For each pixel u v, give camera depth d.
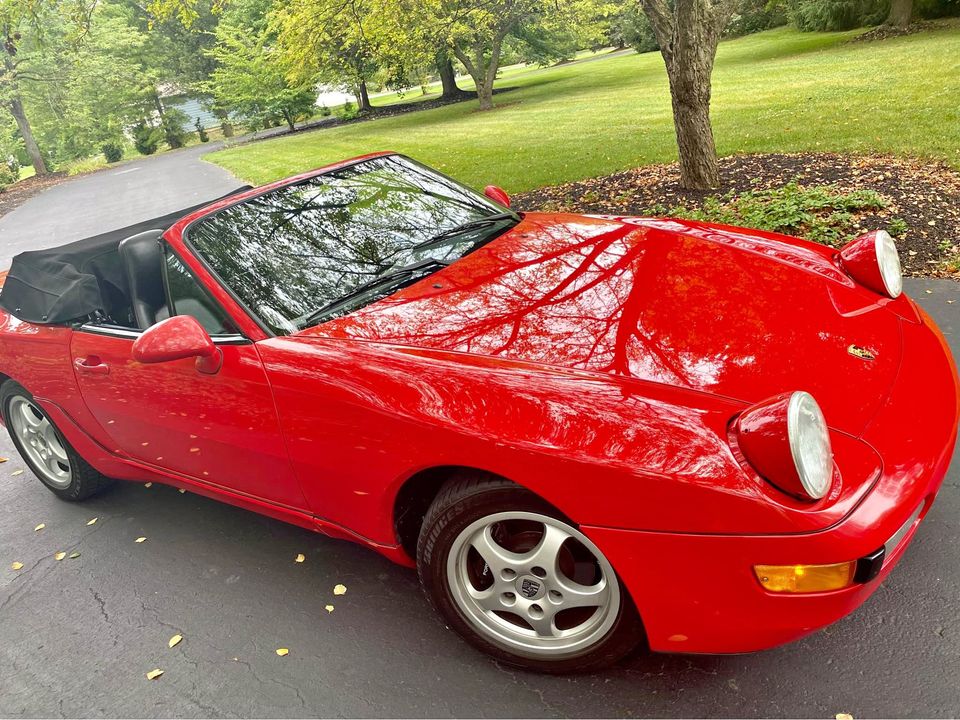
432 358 2.28
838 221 6.00
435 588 2.33
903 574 2.40
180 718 2.37
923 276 4.90
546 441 1.91
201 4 50.69
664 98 18.61
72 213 19.38
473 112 26.48
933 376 2.25
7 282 3.62
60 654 2.78
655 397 1.96
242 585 2.97
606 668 2.24
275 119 39.19
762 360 2.13
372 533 2.50
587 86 27.33
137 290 3.10
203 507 3.65
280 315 2.65
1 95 40.44
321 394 2.33
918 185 6.58
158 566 3.21
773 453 1.71
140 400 2.97
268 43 37.03
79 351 3.18
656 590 1.89
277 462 2.60
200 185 19.95
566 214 3.51
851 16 28.23
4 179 36.19
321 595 2.82
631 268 2.71
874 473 1.82
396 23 15.13
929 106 10.53
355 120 36.25
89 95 45.53
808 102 13.12
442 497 2.17
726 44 33.31
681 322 2.32
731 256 2.82
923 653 2.11
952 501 2.70
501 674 2.31
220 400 2.63
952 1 23.39
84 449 3.56
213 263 2.79
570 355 2.20
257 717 2.31
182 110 54.41
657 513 1.80
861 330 2.35
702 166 7.96
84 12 11.50
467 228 3.24
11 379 3.69
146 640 2.76
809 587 1.73
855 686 2.04
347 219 3.15
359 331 2.50
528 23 31.36
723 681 2.13
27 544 3.63
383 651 2.49
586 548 2.04
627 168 10.32
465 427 2.03
